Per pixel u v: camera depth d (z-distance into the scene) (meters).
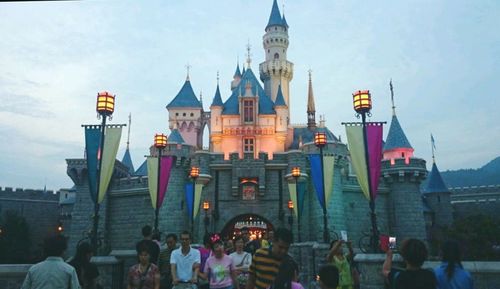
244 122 67.81
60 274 6.48
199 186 38.69
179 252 9.49
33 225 64.94
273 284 6.29
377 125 17.11
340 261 9.89
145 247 8.23
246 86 69.06
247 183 42.41
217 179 42.81
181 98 80.75
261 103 70.50
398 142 50.47
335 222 40.50
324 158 25.81
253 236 43.56
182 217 42.03
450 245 6.48
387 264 6.82
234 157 42.50
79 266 8.02
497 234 41.00
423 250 5.42
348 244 11.31
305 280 27.36
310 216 41.00
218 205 42.03
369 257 14.02
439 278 6.32
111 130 19.05
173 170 42.97
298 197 32.25
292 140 74.12
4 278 13.02
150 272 8.15
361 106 17.02
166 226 41.41
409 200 44.62
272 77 89.00
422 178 45.72
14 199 64.12
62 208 64.44
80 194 45.22
